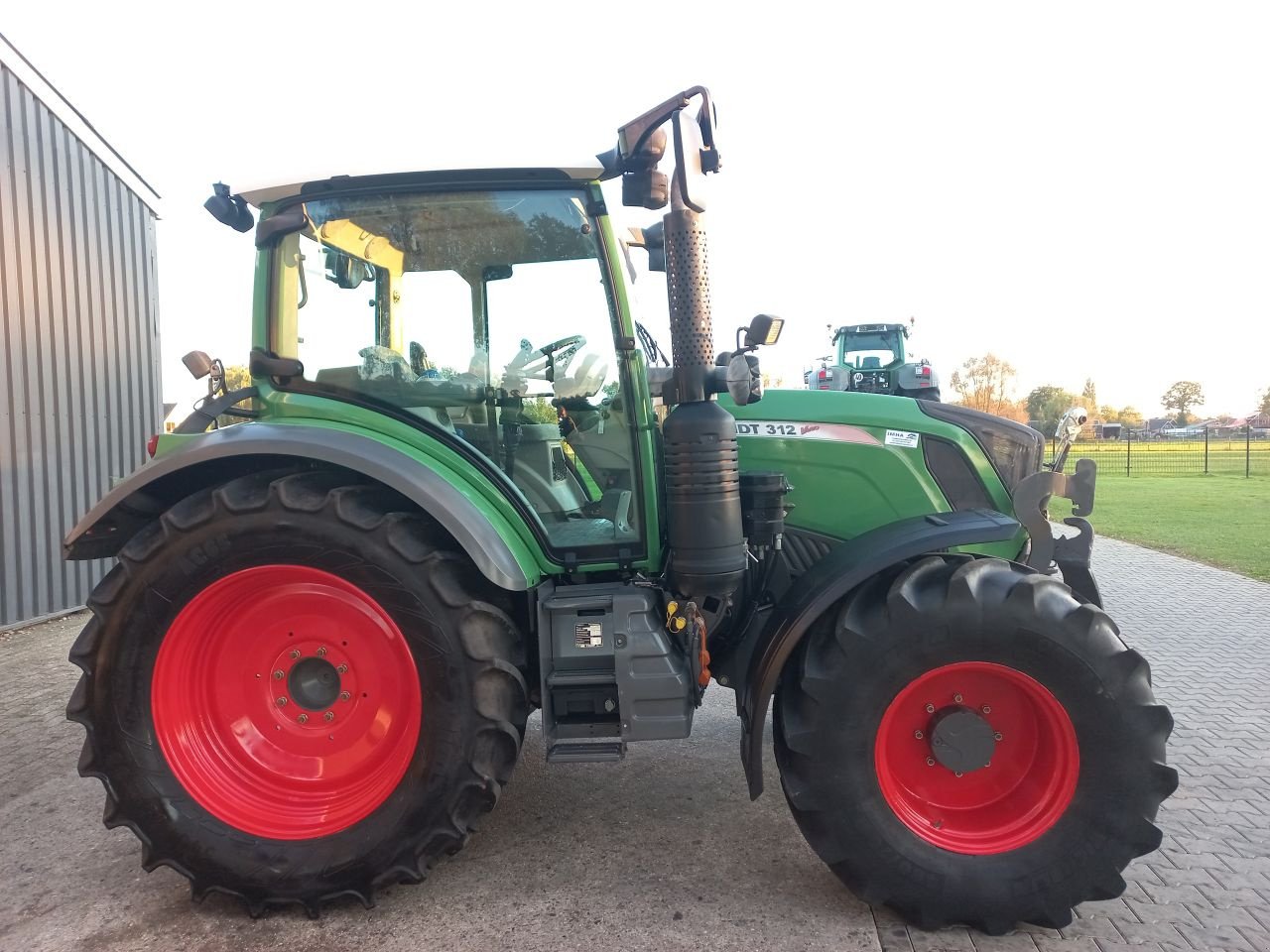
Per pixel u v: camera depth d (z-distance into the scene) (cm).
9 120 585
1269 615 630
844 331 1612
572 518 282
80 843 297
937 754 244
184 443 265
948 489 301
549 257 278
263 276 277
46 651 546
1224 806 310
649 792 327
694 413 256
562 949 228
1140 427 3112
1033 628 231
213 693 265
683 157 248
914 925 239
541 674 259
